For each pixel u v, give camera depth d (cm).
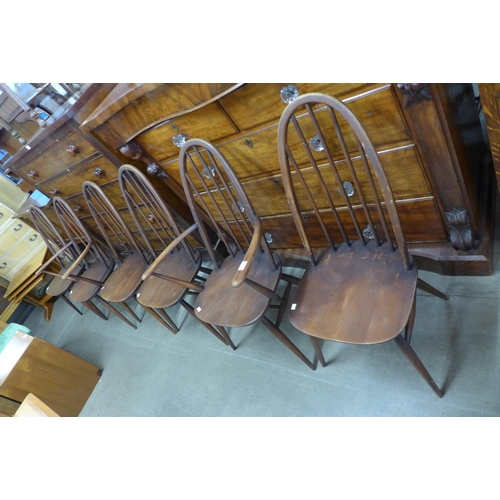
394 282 86
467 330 108
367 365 119
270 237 144
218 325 112
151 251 158
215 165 98
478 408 95
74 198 191
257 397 137
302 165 102
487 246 104
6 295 270
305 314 94
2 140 212
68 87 130
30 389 174
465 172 94
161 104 97
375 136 86
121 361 203
